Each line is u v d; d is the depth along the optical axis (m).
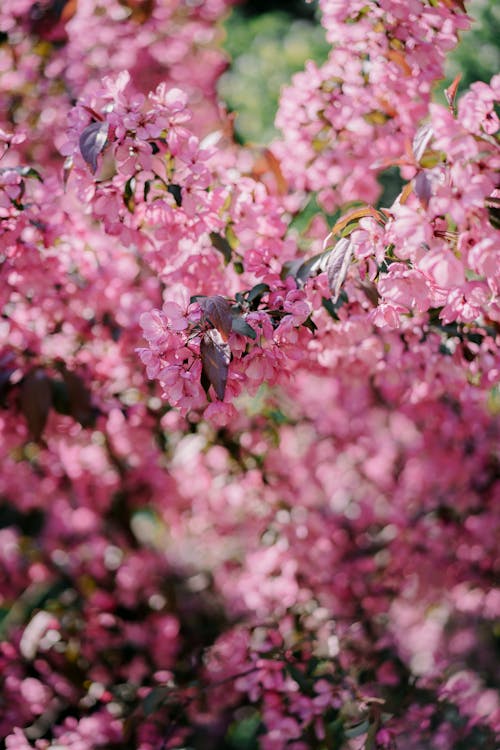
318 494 4.67
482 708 3.65
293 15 7.12
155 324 2.13
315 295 2.50
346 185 3.35
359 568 4.43
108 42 4.59
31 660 4.05
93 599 4.58
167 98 2.50
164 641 4.54
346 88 3.08
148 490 4.54
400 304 2.26
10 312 3.29
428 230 2.00
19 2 4.34
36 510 5.21
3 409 3.38
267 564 4.32
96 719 3.73
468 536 4.38
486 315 2.77
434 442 4.04
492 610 4.63
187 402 2.14
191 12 5.53
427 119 3.59
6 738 3.55
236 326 2.07
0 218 2.81
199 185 2.53
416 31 2.82
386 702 3.38
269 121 5.82
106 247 3.32
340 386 4.48
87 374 3.55
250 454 4.01
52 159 4.29
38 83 4.36
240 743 4.61
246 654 3.70
